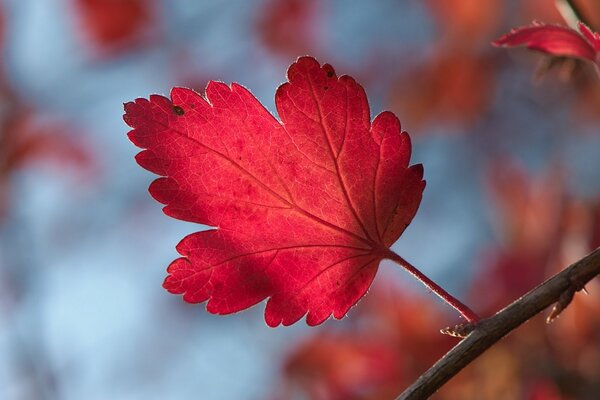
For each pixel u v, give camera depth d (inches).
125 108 15.2
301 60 15.2
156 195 15.2
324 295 15.4
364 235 15.4
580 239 20.0
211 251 15.3
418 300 23.1
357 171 15.3
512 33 15.8
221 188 15.3
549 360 20.5
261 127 15.3
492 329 14.7
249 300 15.3
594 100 33.9
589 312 20.2
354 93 15.3
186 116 15.3
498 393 20.6
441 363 14.7
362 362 23.3
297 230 15.4
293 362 24.3
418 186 15.4
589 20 16.3
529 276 23.1
